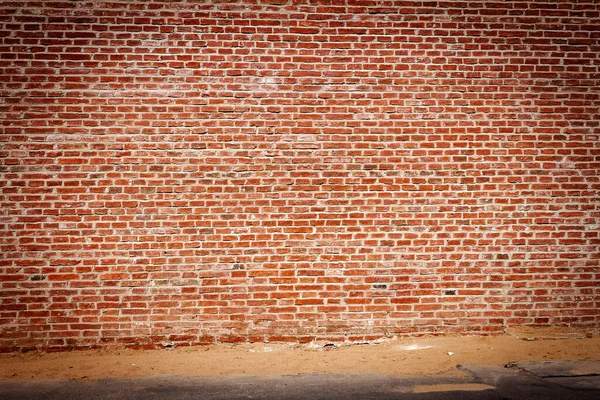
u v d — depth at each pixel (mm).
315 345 4848
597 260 4980
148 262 4797
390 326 4898
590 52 5020
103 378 4109
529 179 4984
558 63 5012
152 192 4820
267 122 4902
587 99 5008
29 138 4738
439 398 3533
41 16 4773
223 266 4848
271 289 4863
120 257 4777
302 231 4898
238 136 4883
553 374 4043
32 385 3947
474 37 5000
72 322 4719
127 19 4832
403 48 4980
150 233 4805
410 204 4949
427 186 4957
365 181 4934
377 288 4914
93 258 4758
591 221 4988
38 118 4746
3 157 4711
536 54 5008
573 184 4992
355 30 4969
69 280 4734
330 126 4934
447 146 4965
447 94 4980
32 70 4754
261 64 4910
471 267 4953
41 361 4516
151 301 4785
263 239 4875
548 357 4488
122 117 4809
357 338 4879
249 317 4836
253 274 4859
